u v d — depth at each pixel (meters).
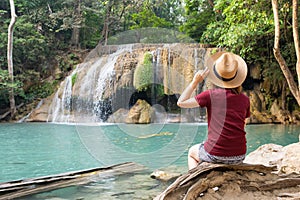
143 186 3.37
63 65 15.34
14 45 14.13
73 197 3.03
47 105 13.41
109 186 3.38
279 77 10.83
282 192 2.08
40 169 4.60
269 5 8.25
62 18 16.14
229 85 1.87
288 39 9.82
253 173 2.12
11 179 4.07
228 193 1.99
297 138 7.43
